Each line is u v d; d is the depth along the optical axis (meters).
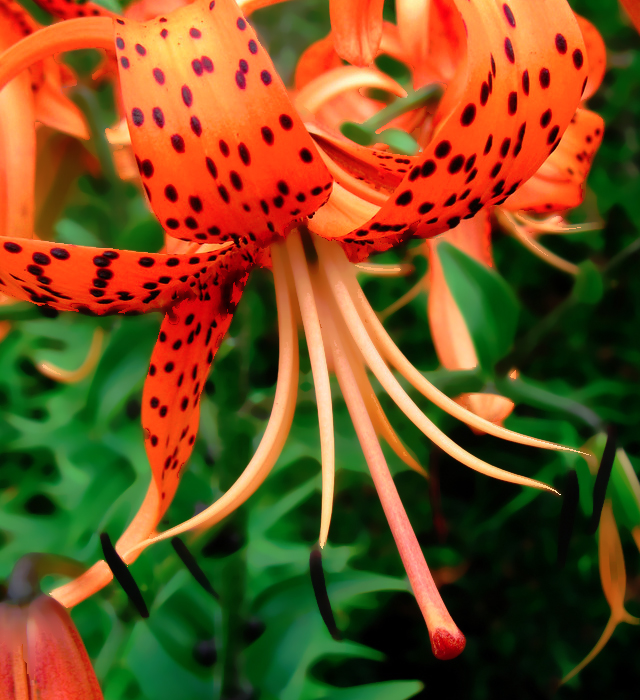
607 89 0.47
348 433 0.30
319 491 0.43
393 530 0.20
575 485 0.22
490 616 0.47
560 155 0.23
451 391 0.24
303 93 0.22
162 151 0.17
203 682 0.27
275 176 0.17
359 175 0.20
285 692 0.26
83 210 0.33
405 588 0.28
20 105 0.20
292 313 0.21
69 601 0.20
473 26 0.17
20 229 0.20
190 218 0.18
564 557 0.22
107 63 0.22
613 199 0.46
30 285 0.18
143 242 0.24
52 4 0.20
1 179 0.20
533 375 0.47
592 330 0.47
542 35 0.18
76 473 0.35
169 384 0.20
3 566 0.33
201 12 0.17
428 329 0.46
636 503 0.23
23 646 0.19
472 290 0.24
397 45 0.24
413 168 0.18
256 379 0.35
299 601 0.28
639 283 0.44
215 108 0.17
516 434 0.20
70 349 0.36
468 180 0.18
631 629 0.44
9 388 0.44
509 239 0.50
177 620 0.27
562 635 0.44
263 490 0.36
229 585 0.25
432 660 0.46
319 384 0.20
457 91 0.20
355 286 0.21
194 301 0.20
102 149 0.23
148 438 0.20
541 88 0.18
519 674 0.45
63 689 0.19
